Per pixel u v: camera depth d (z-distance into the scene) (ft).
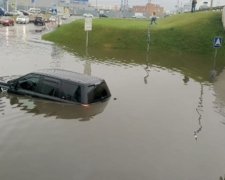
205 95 64.59
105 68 87.71
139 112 50.52
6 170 32.71
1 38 140.87
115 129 43.16
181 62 109.19
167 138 41.81
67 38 151.74
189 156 37.35
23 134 40.40
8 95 54.24
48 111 47.98
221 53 137.28
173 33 150.61
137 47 142.41
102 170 33.35
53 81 52.31
